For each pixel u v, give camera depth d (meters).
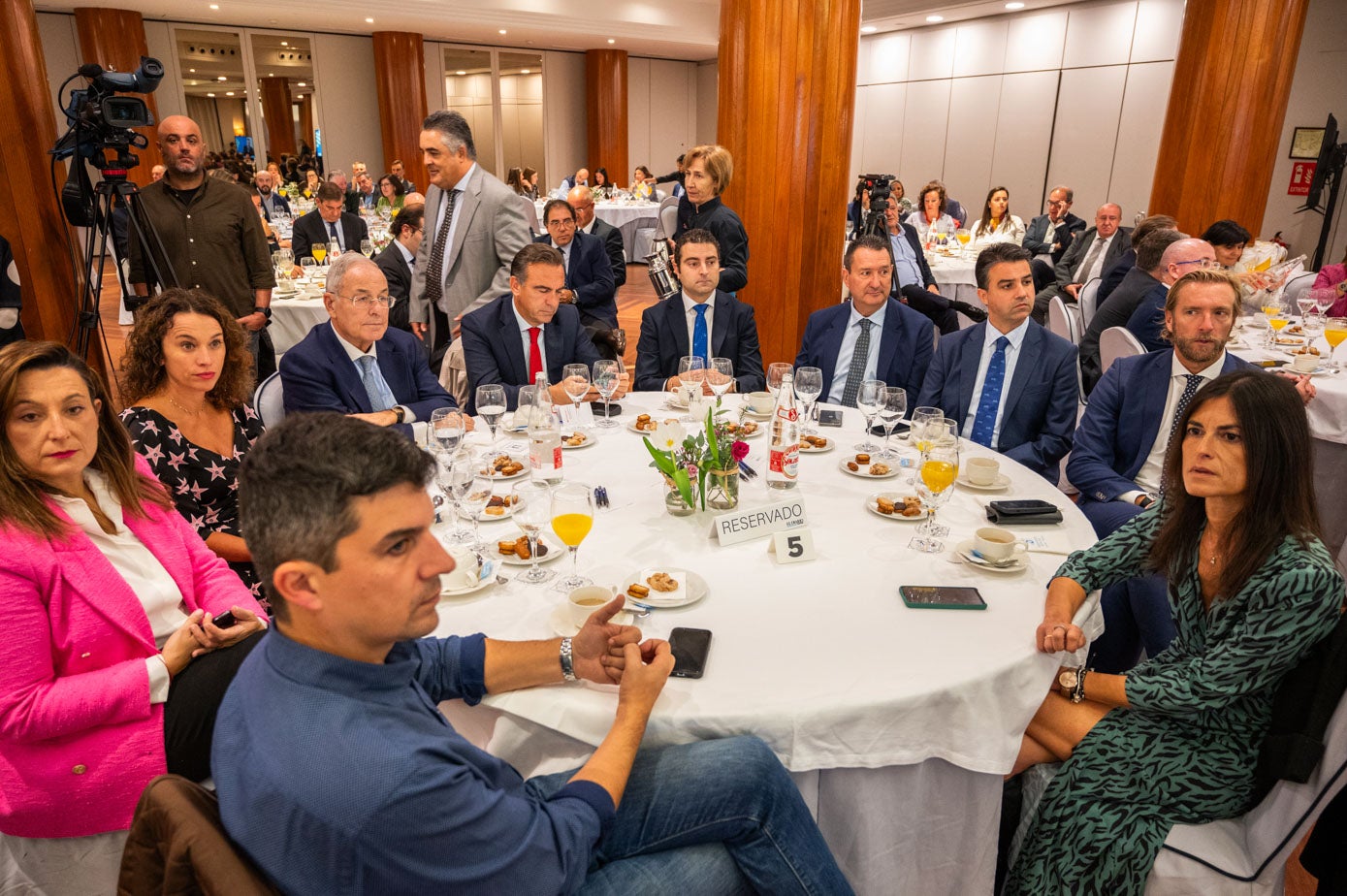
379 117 12.82
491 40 13.06
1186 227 6.46
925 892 1.50
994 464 2.12
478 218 3.67
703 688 1.29
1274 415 1.39
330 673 0.88
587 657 1.31
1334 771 1.26
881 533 1.83
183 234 4.02
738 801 1.21
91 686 1.35
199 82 11.65
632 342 6.93
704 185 4.20
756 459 2.28
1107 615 2.22
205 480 2.01
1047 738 1.60
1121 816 1.43
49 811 1.35
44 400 1.39
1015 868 1.57
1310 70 8.13
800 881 1.24
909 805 1.40
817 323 3.30
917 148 11.59
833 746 1.27
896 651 1.39
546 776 1.30
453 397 3.05
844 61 4.71
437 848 0.86
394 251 4.93
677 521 1.88
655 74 15.15
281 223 8.50
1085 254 6.63
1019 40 10.11
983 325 2.86
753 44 4.44
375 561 0.86
